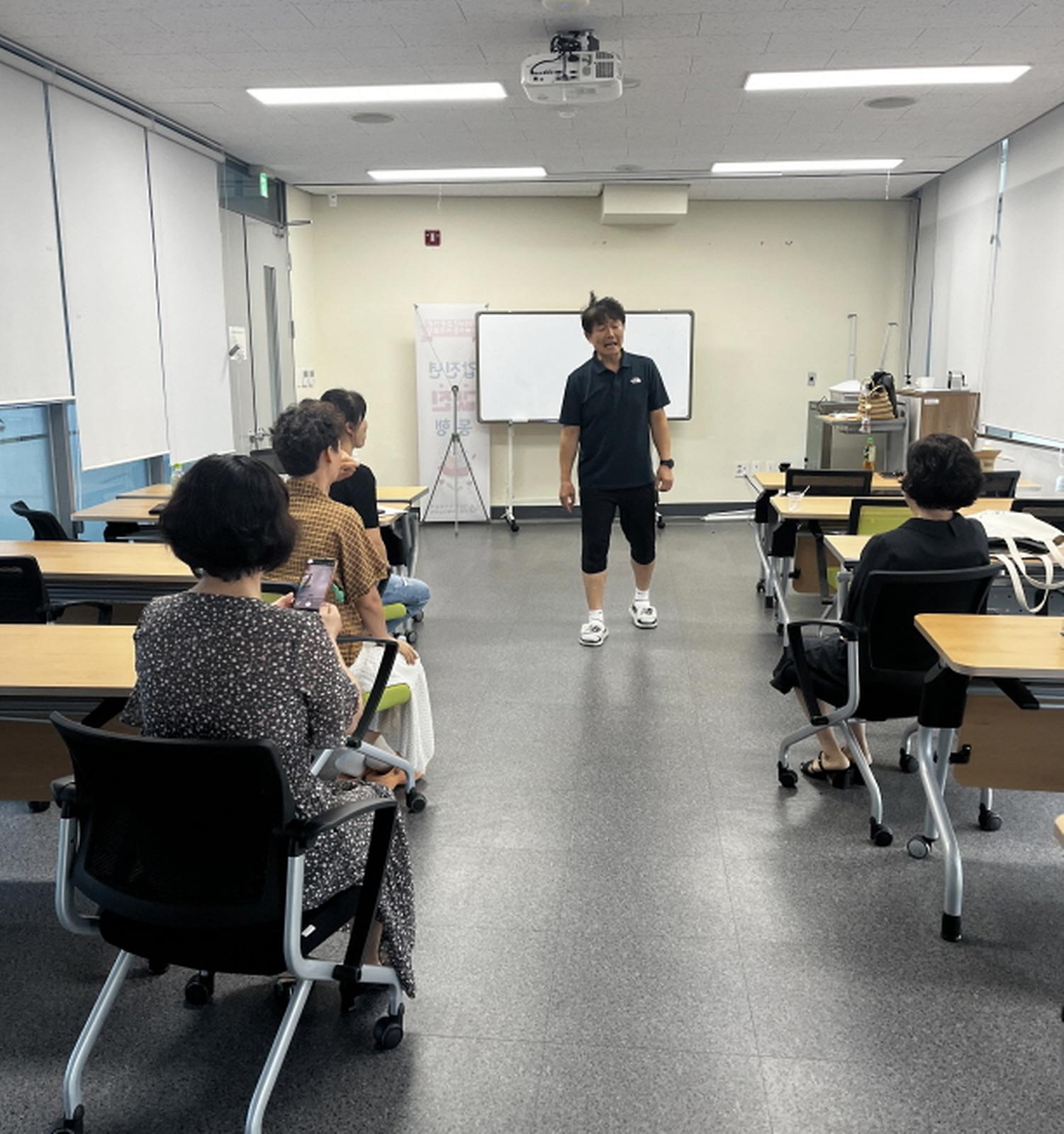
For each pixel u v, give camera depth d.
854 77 5.36
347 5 4.18
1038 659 2.29
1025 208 6.66
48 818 3.25
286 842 1.65
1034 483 6.15
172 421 6.39
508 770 3.62
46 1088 2.00
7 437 4.82
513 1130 1.89
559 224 9.18
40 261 4.89
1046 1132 1.88
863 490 5.22
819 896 2.74
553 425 9.45
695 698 4.41
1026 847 3.02
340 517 2.90
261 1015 2.24
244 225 7.65
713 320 9.37
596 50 4.42
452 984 2.34
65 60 4.94
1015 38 4.68
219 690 1.69
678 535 8.62
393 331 9.34
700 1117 1.92
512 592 6.52
